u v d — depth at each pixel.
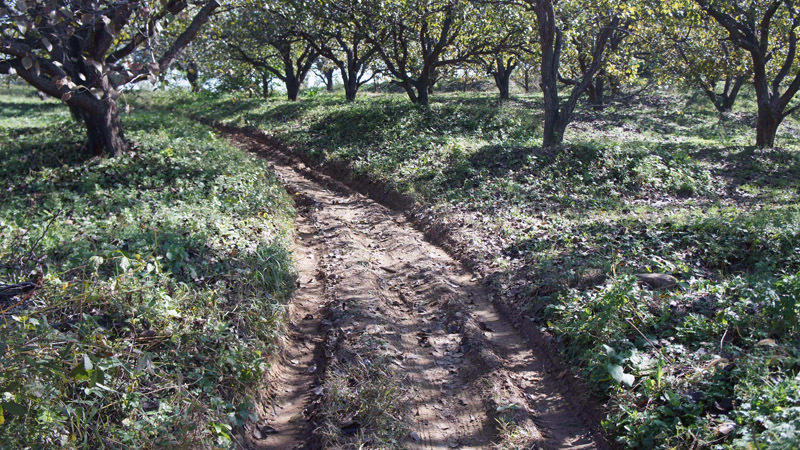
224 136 22.50
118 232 7.23
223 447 4.09
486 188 11.74
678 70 19.53
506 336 6.25
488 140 17.23
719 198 11.95
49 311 4.53
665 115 26.86
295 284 7.53
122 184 10.94
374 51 24.66
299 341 6.32
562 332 5.69
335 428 4.55
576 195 11.48
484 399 5.02
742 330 5.09
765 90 16.66
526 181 12.34
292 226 10.37
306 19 18.06
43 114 27.59
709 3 16.06
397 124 18.45
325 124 20.12
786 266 6.93
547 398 5.10
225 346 5.12
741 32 16.69
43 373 3.64
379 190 13.06
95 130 12.93
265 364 5.35
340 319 6.48
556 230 8.95
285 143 19.19
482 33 20.39
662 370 4.68
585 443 4.47
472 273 7.97
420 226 10.44
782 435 3.30
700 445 3.76
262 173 12.80
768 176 13.70
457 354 5.89
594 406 4.73
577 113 25.89
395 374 5.36
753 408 3.89
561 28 15.39
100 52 11.56
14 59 11.01
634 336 5.33
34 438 3.48
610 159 13.42
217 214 8.66
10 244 6.37
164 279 5.64
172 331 4.90
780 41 18.83
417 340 6.21
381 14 17.66
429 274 7.95
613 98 31.44
